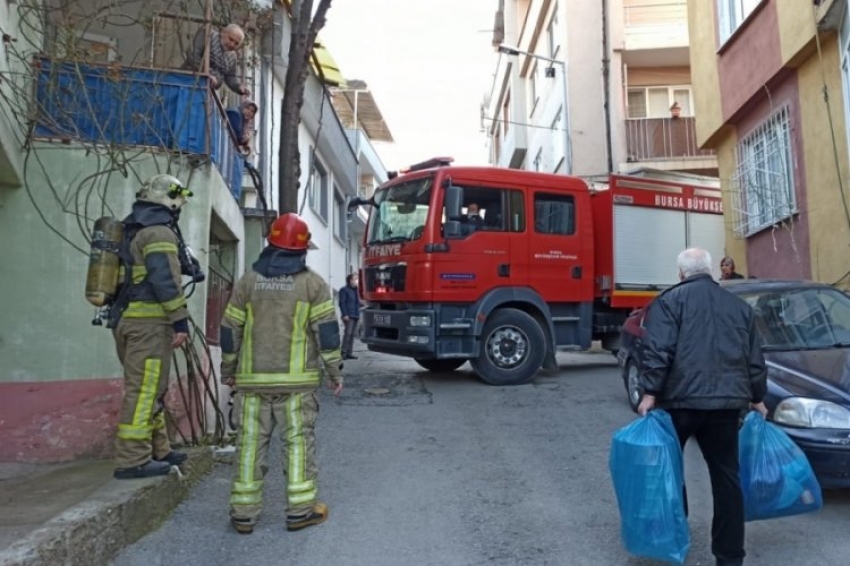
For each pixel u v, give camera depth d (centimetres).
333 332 460
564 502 507
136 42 811
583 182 1052
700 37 1279
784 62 970
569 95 1962
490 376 968
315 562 408
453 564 406
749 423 406
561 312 1029
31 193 596
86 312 596
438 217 928
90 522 372
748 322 384
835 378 502
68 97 606
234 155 801
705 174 1830
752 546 427
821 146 921
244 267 924
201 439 611
